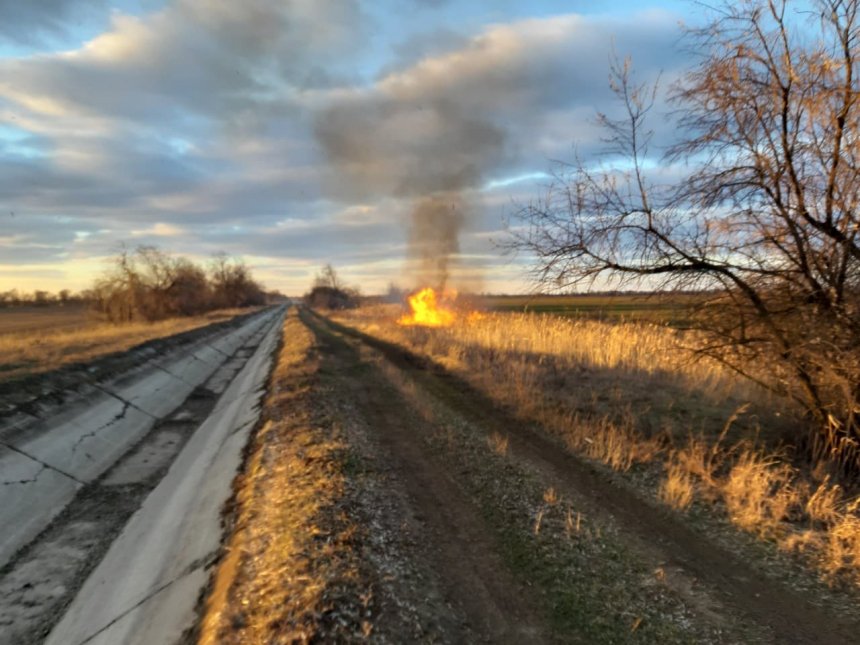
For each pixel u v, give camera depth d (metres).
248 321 62.28
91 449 12.12
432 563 5.54
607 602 4.86
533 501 7.10
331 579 4.82
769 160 6.36
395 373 16.83
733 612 4.67
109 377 16.25
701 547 5.82
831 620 4.51
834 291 6.55
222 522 7.45
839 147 6.14
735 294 7.26
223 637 4.30
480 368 16.08
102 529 9.14
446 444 9.62
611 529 6.27
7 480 9.28
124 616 6.22
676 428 9.31
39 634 6.42
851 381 6.50
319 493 7.02
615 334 16.86
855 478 6.88
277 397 13.92
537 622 4.59
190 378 22.52
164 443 14.20
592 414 10.59
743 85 6.40
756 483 6.69
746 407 8.95
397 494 7.32
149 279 46.41
